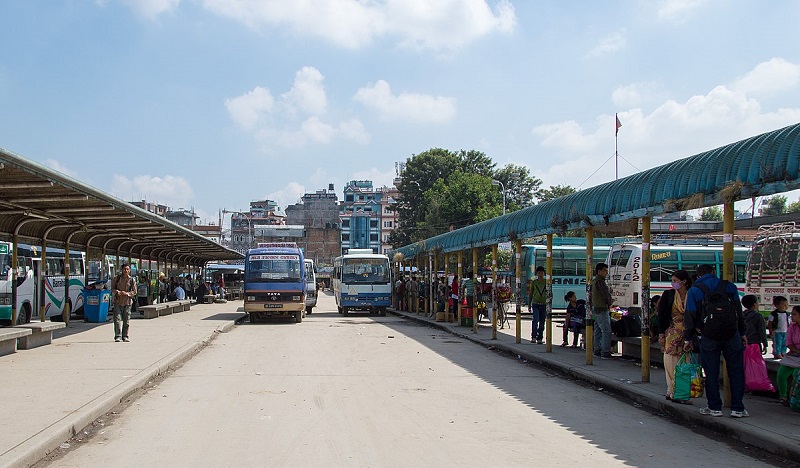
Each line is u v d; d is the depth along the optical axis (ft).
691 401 31.40
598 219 42.83
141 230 79.51
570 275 117.08
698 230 91.15
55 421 26.23
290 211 343.26
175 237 94.43
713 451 24.54
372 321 100.58
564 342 58.13
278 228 288.71
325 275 323.98
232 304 154.51
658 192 35.50
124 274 59.31
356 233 356.18
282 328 84.43
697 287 29.32
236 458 22.67
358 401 33.42
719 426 27.53
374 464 21.98
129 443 24.85
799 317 32.63
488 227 67.77
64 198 48.96
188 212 323.37
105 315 85.81
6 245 74.49
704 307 28.68
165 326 78.74
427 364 48.75
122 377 37.91
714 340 28.25
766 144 28.09
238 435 26.02
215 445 24.45
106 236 88.28
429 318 99.66
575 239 121.49
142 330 72.38
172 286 139.85
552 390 38.06
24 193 48.26
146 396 34.65
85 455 23.21
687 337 29.66
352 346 61.26
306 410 31.04
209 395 34.96
